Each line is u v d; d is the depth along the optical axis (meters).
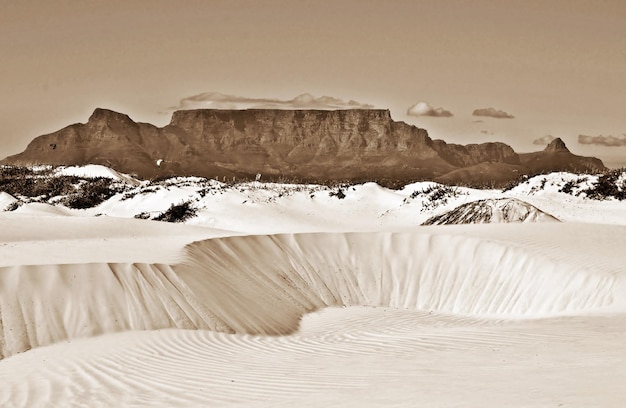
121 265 24.20
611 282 29.61
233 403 13.17
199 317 23.98
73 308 21.84
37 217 47.72
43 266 22.88
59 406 14.45
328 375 14.96
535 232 40.38
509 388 11.34
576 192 96.88
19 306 21.25
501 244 35.44
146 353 19.30
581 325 20.78
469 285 34.06
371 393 12.23
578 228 41.75
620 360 13.44
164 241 34.16
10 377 17.09
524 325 22.05
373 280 35.75
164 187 98.44
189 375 16.53
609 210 84.94
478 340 18.75
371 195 100.62
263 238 36.06
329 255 36.59
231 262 32.34
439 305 33.72
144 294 23.52
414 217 91.56
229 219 83.38
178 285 25.12
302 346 21.44
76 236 42.03
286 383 14.54
